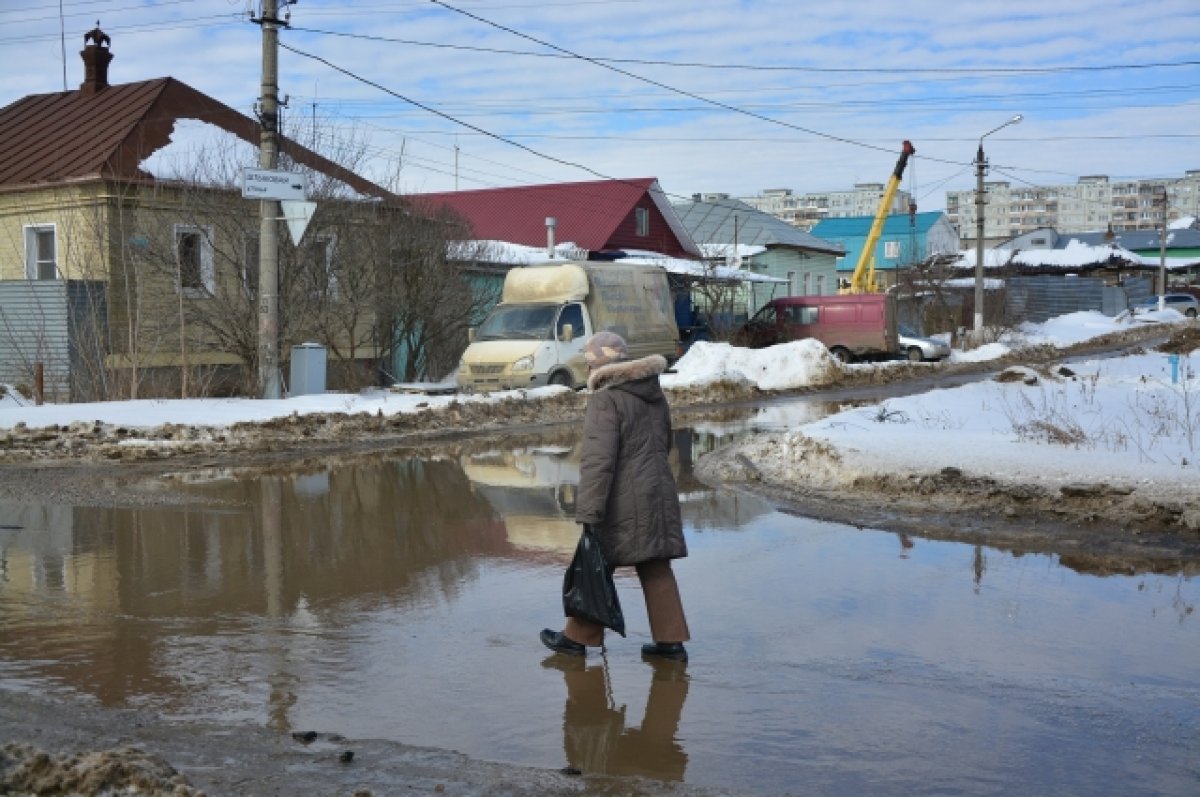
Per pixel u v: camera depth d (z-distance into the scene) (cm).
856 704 532
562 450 1563
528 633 655
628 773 449
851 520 1018
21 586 760
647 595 609
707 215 5609
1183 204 16212
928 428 1463
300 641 635
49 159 2391
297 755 458
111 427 1545
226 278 2270
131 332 2005
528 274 2420
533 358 2247
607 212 4244
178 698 534
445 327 2639
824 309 3703
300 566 827
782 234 5447
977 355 4006
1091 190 16562
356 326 2556
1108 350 4409
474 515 1041
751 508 1089
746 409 2294
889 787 434
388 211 2489
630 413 595
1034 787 434
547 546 905
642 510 592
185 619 679
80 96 2764
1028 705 529
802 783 439
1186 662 602
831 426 1465
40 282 2155
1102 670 588
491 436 1741
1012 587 773
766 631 664
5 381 2181
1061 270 6962
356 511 1059
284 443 1574
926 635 655
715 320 3897
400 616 691
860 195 16525
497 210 4384
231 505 1087
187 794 379
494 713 521
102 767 389
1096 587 773
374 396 2123
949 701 536
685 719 513
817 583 785
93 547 890
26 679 562
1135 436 1305
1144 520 945
